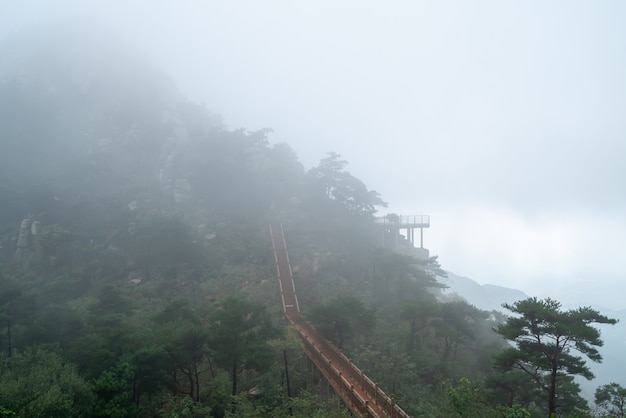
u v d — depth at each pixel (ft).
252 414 99.81
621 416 93.86
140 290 194.39
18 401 81.30
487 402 112.68
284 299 182.80
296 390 120.67
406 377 126.62
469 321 177.99
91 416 88.84
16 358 119.44
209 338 113.91
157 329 117.80
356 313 138.31
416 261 194.80
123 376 96.37
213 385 121.90
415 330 155.63
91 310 150.61
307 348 135.54
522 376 110.11
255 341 114.62
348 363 112.68
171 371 111.55
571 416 88.99
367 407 87.20
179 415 100.37
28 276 216.33
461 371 143.02
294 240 234.99
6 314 138.92
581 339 83.25
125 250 235.40
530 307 87.76
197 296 187.52
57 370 103.60
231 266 218.18
